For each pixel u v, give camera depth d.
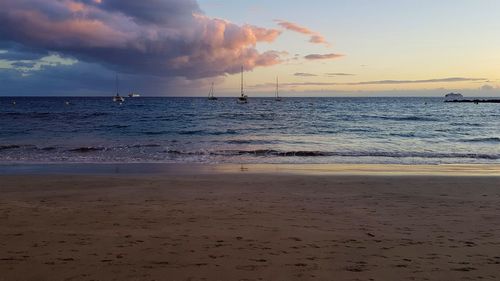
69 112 70.75
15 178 12.80
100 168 15.81
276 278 4.73
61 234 6.50
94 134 32.59
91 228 6.88
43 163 17.19
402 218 7.80
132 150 22.16
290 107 104.94
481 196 10.22
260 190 10.92
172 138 29.92
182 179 12.84
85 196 9.91
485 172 15.15
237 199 9.59
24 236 6.37
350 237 6.47
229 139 29.27
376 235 6.60
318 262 5.29
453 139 30.06
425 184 12.02
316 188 11.28
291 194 10.33
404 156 20.53
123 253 5.58
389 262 5.31
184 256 5.48
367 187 11.48
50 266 5.05
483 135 33.75
